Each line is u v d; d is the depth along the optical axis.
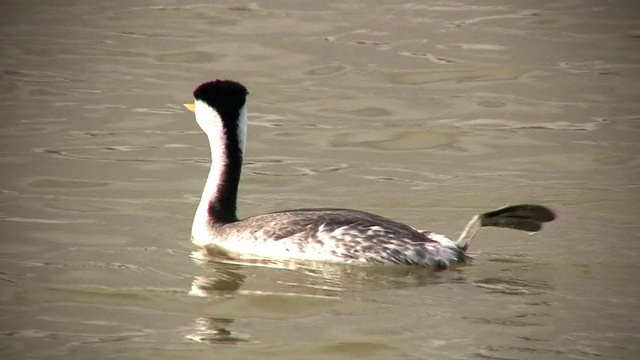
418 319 11.86
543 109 20.73
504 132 19.61
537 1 27.47
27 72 22.89
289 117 20.58
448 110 20.83
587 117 20.25
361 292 12.55
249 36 24.92
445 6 27.12
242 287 12.77
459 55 23.62
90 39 24.94
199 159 18.38
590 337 11.34
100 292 12.79
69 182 17.06
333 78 22.58
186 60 23.64
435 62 23.23
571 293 12.45
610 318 11.77
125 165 17.97
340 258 13.08
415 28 25.38
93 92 21.81
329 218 13.42
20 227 15.06
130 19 26.31
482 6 27.09
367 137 19.53
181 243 14.31
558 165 17.91
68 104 21.12
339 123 20.27
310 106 21.14
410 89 21.94
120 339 11.59
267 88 22.09
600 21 25.84
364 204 16.17
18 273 13.40
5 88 21.94
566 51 23.84
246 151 18.89
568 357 10.93
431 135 19.55
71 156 18.36
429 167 18.00
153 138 19.44
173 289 12.81
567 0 27.47
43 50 24.20
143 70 23.11
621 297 12.32
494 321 11.76
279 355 11.20
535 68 22.91
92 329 11.85
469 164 18.12
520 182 17.09
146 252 14.02
